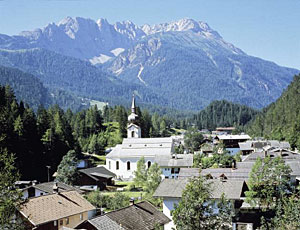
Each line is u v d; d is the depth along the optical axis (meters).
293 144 188.62
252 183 75.06
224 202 46.75
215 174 103.31
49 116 186.75
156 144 158.38
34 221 66.38
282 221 51.28
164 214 73.00
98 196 95.62
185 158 138.00
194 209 44.69
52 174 144.12
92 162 196.00
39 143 143.00
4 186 40.28
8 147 122.62
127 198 96.06
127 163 156.25
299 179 95.19
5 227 40.03
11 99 179.12
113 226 61.50
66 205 75.25
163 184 82.81
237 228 68.12
